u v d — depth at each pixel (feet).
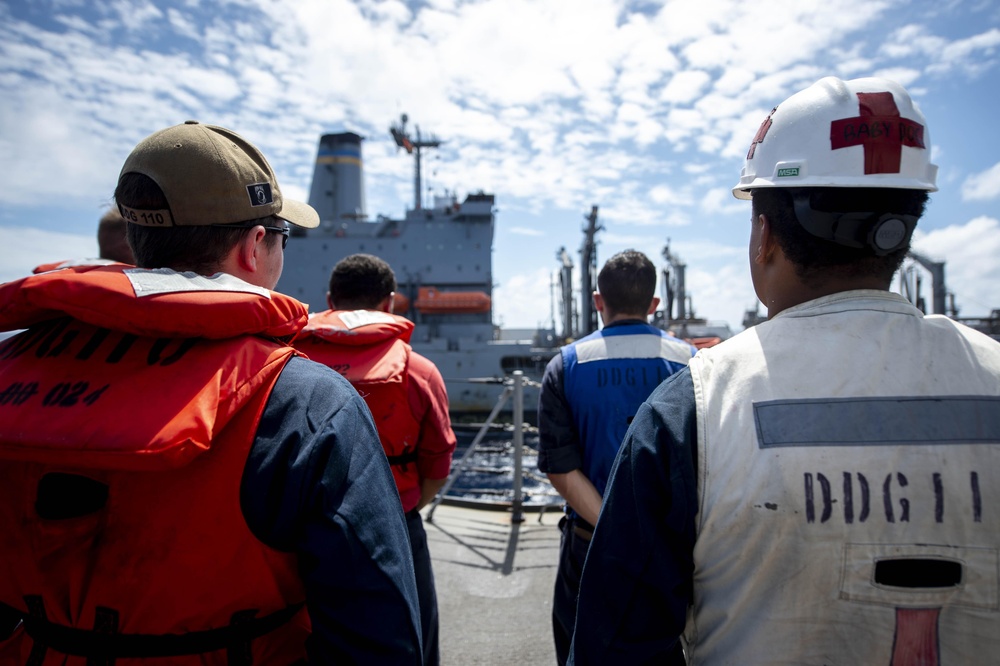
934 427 2.94
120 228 8.96
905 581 2.88
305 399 3.30
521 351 92.22
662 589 3.26
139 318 2.93
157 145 3.63
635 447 3.38
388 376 6.86
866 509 2.89
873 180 3.18
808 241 3.40
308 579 3.18
